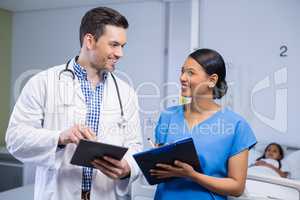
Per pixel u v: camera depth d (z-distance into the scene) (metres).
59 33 3.48
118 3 3.32
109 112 1.24
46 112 1.17
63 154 1.15
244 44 2.93
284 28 2.81
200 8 3.03
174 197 1.15
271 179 1.38
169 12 3.15
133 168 1.20
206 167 1.14
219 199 1.14
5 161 2.93
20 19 3.63
